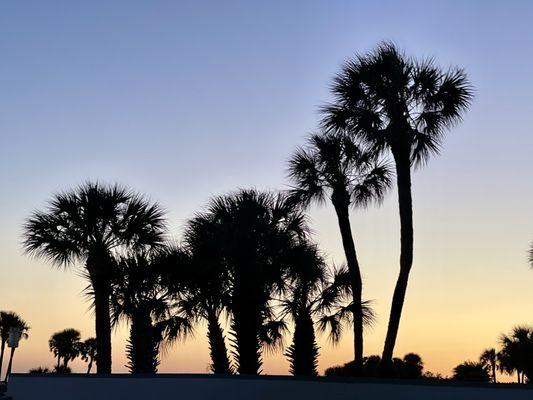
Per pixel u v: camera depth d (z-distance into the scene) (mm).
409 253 22406
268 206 28438
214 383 20766
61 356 65062
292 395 19688
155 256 27422
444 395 17344
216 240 26703
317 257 26938
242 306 26156
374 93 24078
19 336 28984
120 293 26906
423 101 23969
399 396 18016
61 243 27344
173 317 27188
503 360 37281
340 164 26516
